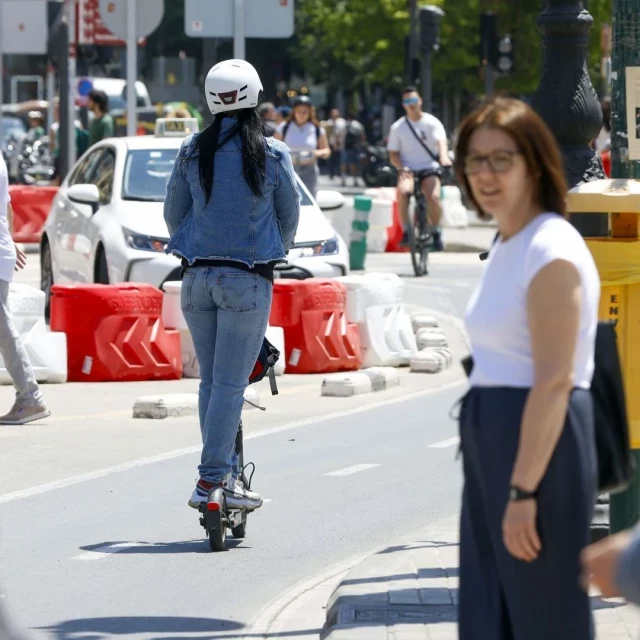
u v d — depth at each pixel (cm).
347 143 17112
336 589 2083
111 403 3853
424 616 1897
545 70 2255
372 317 4528
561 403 1282
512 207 1335
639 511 1980
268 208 2422
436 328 5050
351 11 16425
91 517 2659
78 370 4222
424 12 9650
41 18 9244
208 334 2459
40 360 4141
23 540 2498
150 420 3612
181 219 2464
